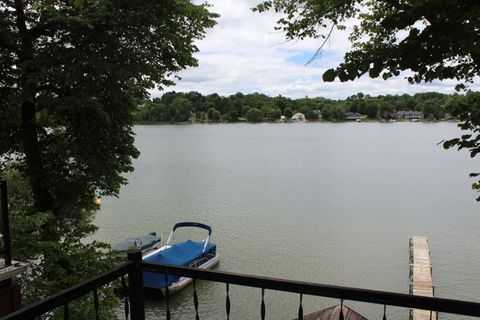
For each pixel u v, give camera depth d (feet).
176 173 201.57
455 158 268.41
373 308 64.95
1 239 24.63
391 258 85.76
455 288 72.43
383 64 11.66
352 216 118.32
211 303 67.87
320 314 47.26
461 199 140.97
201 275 10.82
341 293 9.57
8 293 19.43
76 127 46.62
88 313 31.91
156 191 153.79
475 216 118.01
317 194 149.79
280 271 79.71
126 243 91.09
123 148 51.57
